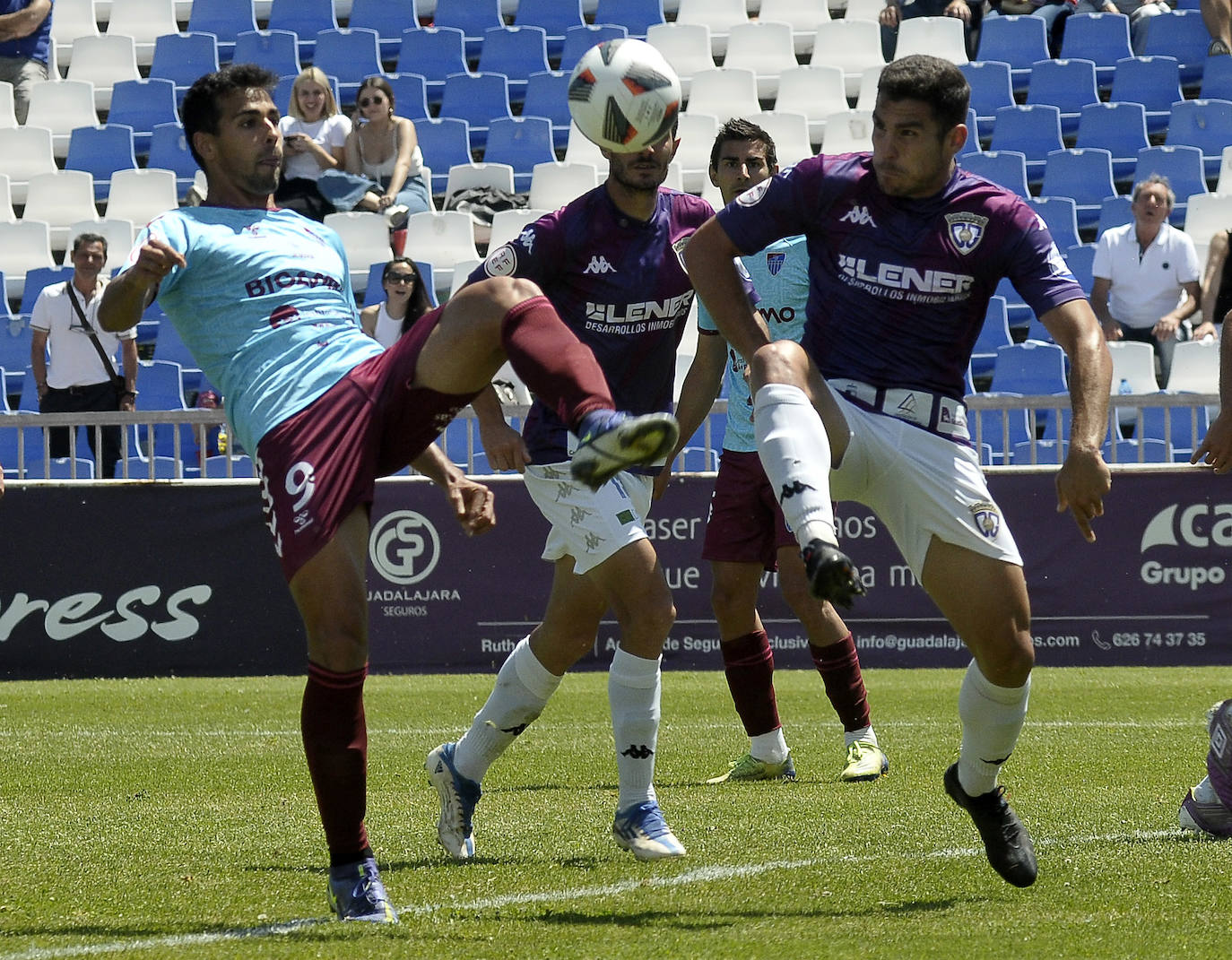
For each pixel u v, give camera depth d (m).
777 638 38.16
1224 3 61.75
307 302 13.48
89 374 43.84
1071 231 54.44
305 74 54.97
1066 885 13.88
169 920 12.76
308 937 11.93
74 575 37.47
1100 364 12.94
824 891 13.76
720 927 12.23
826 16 66.56
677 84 16.88
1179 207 56.34
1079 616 36.78
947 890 13.74
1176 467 36.56
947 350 13.64
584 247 17.25
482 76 63.47
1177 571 36.62
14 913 13.05
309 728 12.54
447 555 37.53
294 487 12.58
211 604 37.41
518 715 16.50
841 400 13.50
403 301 43.56
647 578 15.83
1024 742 24.83
